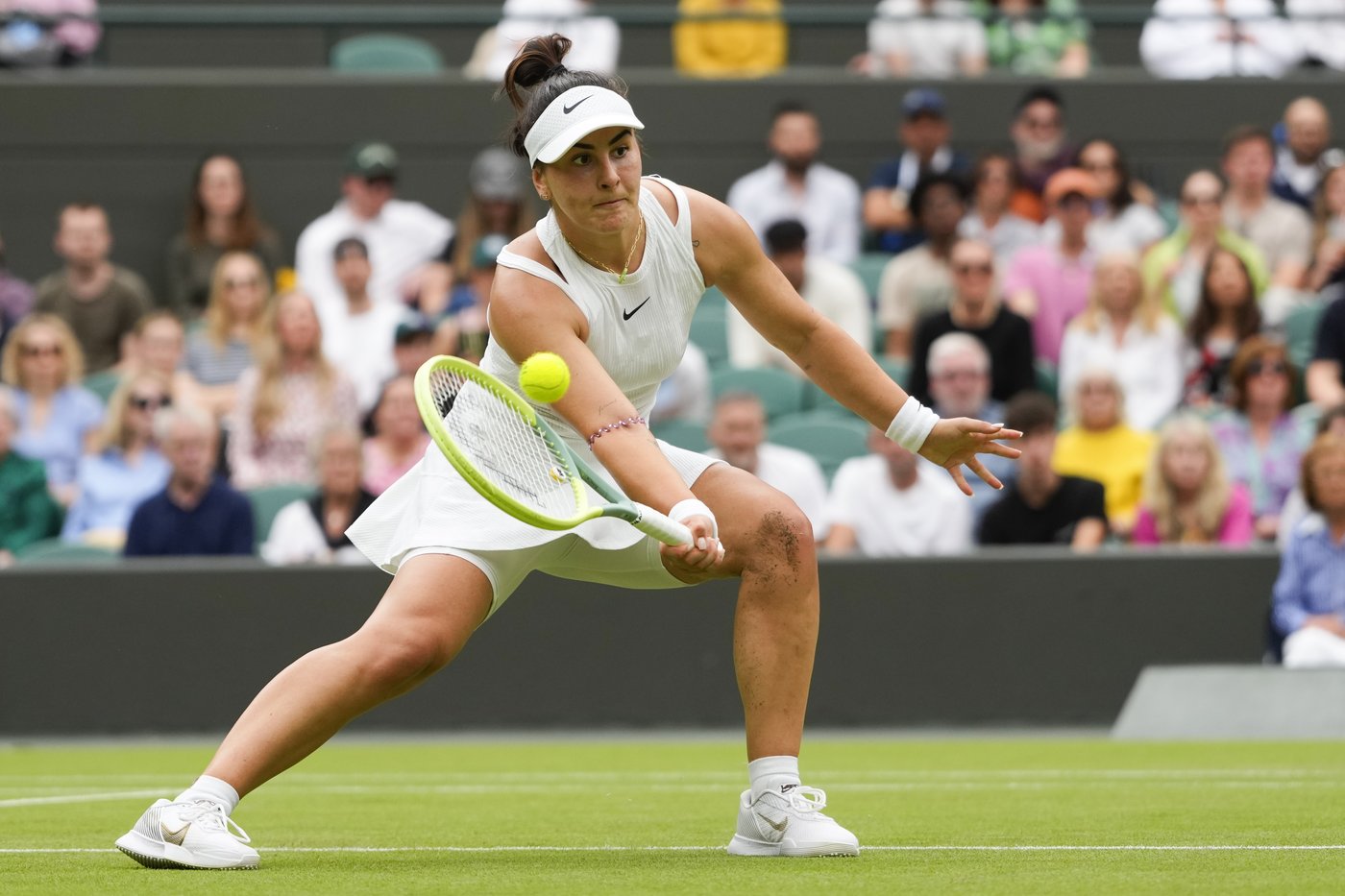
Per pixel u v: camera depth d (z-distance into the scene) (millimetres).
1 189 42688
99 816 16391
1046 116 40094
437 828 15195
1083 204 36844
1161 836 13688
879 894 9961
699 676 29719
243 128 42906
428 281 38094
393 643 11562
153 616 29750
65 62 44562
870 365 12891
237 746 11562
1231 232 38938
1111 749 25891
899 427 12852
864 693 29469
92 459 33531
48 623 29781
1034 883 10508
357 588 29641
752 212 39875
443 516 11953
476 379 11781
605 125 11266
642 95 42938
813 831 12148
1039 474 30125
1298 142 40375
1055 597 29469
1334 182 39156
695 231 12344
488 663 29844
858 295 36125
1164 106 43500
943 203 36781
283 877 11000
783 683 12102
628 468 11430
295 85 42875
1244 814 15680
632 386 12492
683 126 42969
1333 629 28469
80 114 42688
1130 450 32062
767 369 36000
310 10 42688
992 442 12836
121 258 42781
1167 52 45344
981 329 34156
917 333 34500
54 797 18812
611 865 11664
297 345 34031
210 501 30734
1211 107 43531
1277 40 45406
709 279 12570
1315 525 28594
